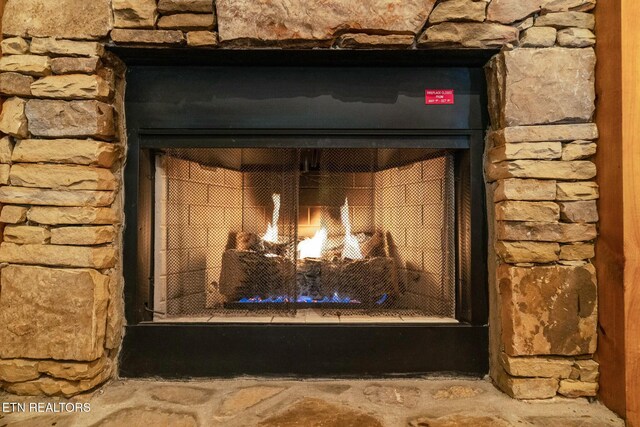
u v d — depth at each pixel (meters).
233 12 1.13
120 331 1.23
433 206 1.40
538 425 1.01
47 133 1.12
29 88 1.11
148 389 1.17
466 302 1.28
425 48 1.17
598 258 1.11
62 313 1.10
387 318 1.34
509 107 1.14
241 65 1.26
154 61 1.23
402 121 1.26
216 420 1.03
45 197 1.11
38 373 1.11
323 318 1.34
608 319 1.07
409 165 1.44
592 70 1.12
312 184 1.48
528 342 1.11
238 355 1.25
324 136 1.28
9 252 1.11
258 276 1.43
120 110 1.24
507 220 1.13
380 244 1.45
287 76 1.27
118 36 1.12
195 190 1.43
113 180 1.19
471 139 1.26
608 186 1.08
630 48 1.04
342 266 1.46
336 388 1.19
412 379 1.25
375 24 1.13
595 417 1.04
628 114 1.03
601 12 1.10
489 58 1.21
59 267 1.11
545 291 1.11
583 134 1.12
